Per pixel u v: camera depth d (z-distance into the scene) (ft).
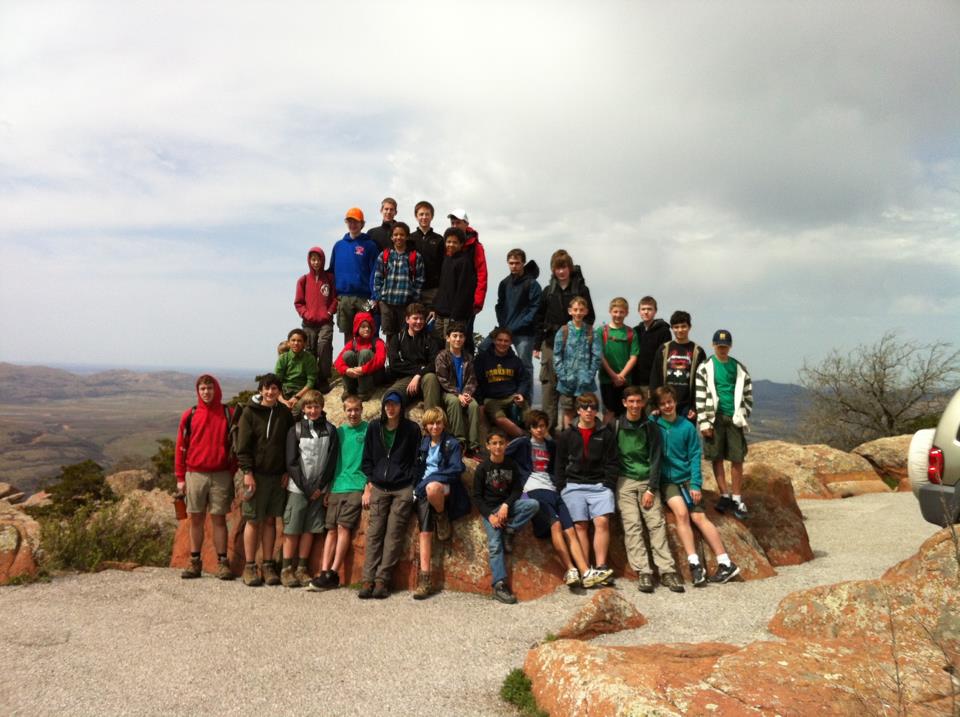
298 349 30.55
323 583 23.20
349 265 33.14
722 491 26.81
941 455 21.39
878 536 30.89
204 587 23.39
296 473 24.16
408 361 29.19
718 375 26.50
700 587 22.67
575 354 27.99
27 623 19.43
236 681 15.34
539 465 24.82
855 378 90.99
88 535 26.50
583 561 23.13
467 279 31.14
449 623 19.42
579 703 12.57
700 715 11.25
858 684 12.26
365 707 13.97
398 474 23.49
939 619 15.23
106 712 13.84
